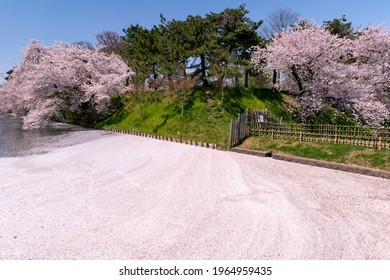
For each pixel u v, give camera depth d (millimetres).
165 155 14094
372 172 9133
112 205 7066
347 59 22859
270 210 6445
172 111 25812
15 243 5184
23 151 16531
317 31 21594
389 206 6516
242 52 28781
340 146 11477
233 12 27672
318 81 20891
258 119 16578
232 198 7348
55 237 5387
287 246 4812
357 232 5262
